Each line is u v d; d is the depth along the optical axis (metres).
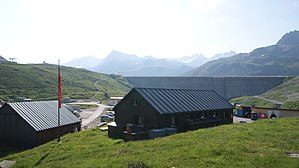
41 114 47.66
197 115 47.56
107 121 76.19
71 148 30.33
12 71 174.00
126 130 39.34
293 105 109.50
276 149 19.42
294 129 29.14
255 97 156.75
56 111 51.72
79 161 21.81
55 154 27.94
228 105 55.22
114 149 25.33
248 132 27.39
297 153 18.48
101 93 178.38
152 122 40.88
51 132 46.12
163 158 18.42
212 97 55.25
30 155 30.31
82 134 43.06
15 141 43.56
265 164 15.70
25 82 161.62
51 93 156.25
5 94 133.25
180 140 25.30
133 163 16.72
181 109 43.88
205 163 16.56
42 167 22.09
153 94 44.56
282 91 165.38
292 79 199.12
